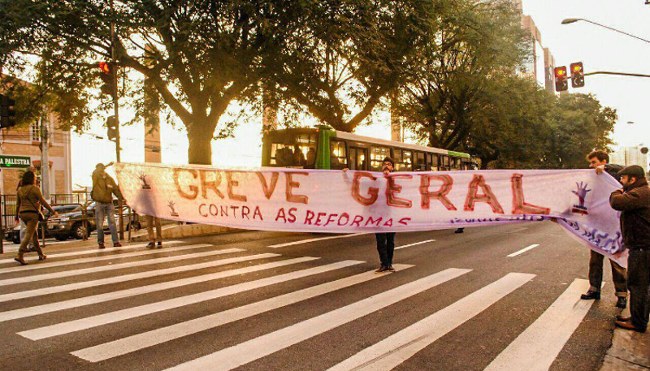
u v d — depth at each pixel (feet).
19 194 29.12
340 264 28.32
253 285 22.49
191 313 17.79
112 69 42.86
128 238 40.60
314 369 12.62
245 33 48.29
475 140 117.19
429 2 55.93
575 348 14.23
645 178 15.99
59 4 41.06
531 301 19.54
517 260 29.81
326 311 18.06
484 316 17.43
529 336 15.26
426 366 12.85
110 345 14.38
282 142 51.39
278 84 55.93
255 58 50.62
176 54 43.55
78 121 63.41
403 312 17.92
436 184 24.95
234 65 45.68
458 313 17.79
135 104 54.19
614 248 19.11
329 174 27.20
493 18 88.12
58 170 108.47
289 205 27.96
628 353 13.80
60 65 53.01
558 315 17.56
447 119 102.99
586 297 19.93
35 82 56.03
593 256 20.11
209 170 29.78
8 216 70.59
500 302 19.38
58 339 14.94
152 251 34.12
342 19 45.80
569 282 23.16
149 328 16.02
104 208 35.78
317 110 67.00
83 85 56.18
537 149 125.18
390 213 25.80
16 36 42.68
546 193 22.09
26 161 50.83
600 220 20.25
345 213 26.78
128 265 28.04
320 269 26.63
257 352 13.82
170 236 43.83
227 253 33.01
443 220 24.77
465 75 86.17
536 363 13.08
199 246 37.06
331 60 58.03
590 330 15.90
